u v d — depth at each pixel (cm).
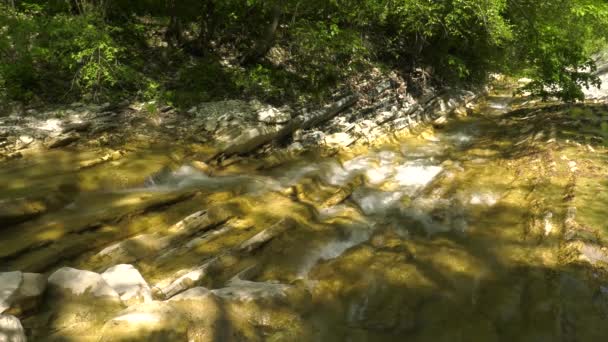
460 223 639
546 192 695
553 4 1251
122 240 495
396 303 466
